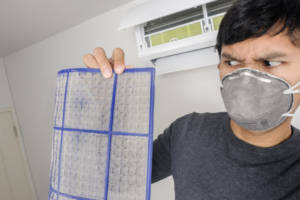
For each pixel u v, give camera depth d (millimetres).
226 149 523
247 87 423
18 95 2596
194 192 543
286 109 428
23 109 2586
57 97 584
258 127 444
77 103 551
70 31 1941
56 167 568
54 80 2199
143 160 494
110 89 533
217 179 514
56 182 566
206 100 1369
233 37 412
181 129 654
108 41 1718
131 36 1580
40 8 1475
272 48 388
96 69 544
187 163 578
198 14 954
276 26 374
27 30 1852
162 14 942
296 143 444
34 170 2654
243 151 484
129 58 1630
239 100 435
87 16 1727
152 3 1041
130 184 499
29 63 2383
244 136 495
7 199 2453
